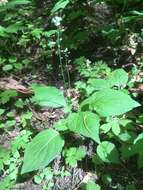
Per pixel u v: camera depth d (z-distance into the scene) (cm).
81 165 37
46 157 34
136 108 41
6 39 58
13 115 44
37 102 42
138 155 37
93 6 60
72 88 47
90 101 36
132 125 38
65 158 37
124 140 36
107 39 54
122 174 36
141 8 56
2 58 55
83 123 34
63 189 36
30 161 34
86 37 53
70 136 40
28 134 40
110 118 38
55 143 35
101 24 57
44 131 36
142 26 54
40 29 56
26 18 64
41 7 67
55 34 56
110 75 42
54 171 37
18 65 51
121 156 36
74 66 51
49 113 44
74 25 57
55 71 51
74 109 43
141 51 50
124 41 52
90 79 42
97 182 35
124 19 52
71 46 53
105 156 34
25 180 37
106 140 38
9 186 36
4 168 38
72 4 61
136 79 45
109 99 36
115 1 59
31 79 51
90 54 52
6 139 42
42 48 56
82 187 35
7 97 45
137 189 34
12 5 60
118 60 50
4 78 50
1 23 62
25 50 57
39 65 53
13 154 38
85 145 39
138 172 36
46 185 36
